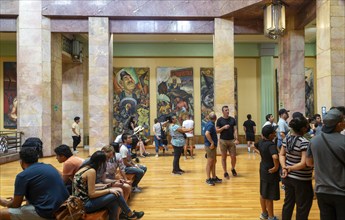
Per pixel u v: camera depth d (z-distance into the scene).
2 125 16.17
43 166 3.52
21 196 3.35
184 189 6.64
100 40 12.03
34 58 11.88
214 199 5.85
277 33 10.45
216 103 12.10
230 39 12.20
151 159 11.22
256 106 17.27
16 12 11.91
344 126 3.02
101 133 11.92
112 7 12.06
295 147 3.65
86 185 3.83
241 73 17.38
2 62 16.20
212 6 12.18
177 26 12.40
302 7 11.16
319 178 2.91
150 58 17.19
